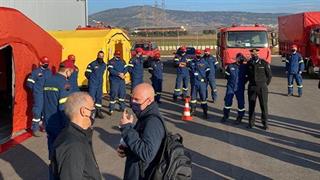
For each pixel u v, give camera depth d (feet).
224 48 72.54
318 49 74.59
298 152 29.55
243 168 26.12
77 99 11.93
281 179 24.11
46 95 24.18
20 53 35.81
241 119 38.88
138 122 13.71
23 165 27.45
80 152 11.37
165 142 13.07
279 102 51.13
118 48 63.87
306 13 78.33
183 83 53.06
